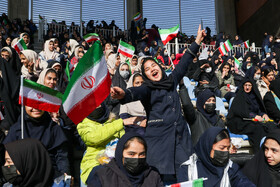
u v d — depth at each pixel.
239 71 39.97
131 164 9.16
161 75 11.55
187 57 12.69
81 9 82.19
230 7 87.56
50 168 9.76
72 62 31.47
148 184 9.36
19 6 73.00
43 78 16.72
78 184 16.36
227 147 10.49
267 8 72.50
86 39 40.12
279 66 45.75
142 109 15.48
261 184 11.73
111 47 39.97
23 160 9.25
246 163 12.64
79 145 17.69
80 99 11.22
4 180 12.33
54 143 12.41
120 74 25.09
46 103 12.84
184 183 9.59
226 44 43.66
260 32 76.56
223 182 10.33
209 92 15.99
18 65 24.42
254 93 21.61
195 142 14.95
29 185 9.40
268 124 19.61
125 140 9.35
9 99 18.25
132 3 84.44
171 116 11.08
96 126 12.95
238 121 20.59
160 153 10.82
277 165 11.52
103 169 9.52
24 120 12.50
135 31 64.62
